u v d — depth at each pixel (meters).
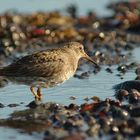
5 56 22.09
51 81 16.31
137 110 14.12
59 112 14.56
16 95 16.72
